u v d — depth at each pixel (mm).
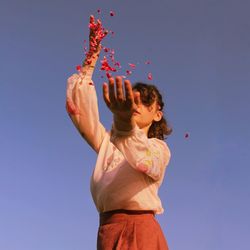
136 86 2262
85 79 2135
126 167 1924
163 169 1948
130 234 1833
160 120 2309
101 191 1927
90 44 2184
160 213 1962
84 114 2088
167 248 1901
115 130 1778
